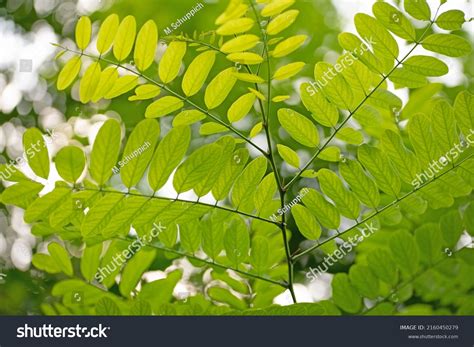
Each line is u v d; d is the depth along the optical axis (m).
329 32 1.11
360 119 0.71
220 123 0.70
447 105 0.69
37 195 0.67
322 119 0.71
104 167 0.66
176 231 0.73
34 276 0.89
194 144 1.01
